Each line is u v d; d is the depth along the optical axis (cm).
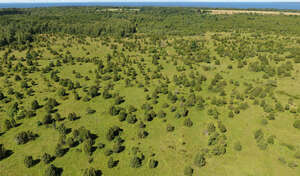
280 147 5188
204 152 5028
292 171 4500
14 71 10075
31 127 5809
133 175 4353
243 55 12400
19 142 5091
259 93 7819
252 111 6875
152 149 5112
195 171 4491
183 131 5850
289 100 7400
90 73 10456
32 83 8706
